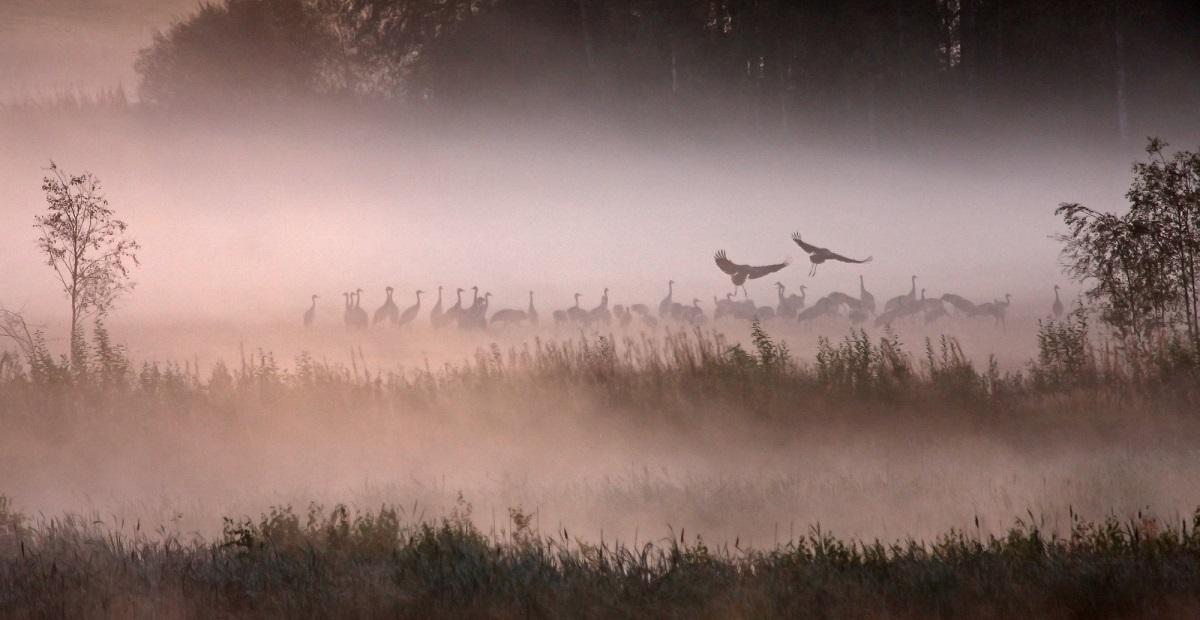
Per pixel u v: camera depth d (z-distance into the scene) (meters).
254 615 7.42
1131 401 16.22
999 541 8.85
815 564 8.12
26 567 8.51
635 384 17.69
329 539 9.38
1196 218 18.20
